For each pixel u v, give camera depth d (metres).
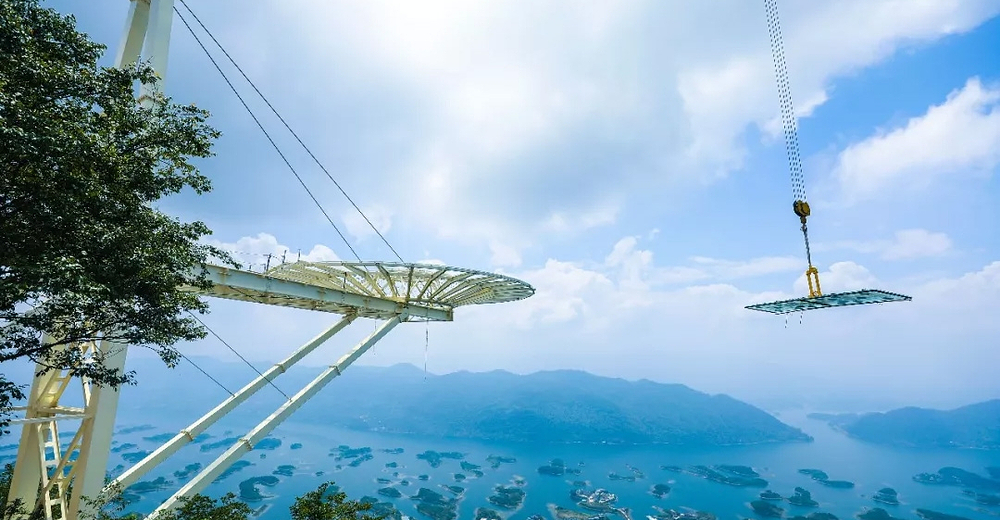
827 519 159.25
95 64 13.50
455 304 44.19
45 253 11.08
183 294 16.27
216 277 27.19
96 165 12.33
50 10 12.32
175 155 14.98
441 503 167.25
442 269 36.00
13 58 10.65
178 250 15.09
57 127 10.61
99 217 12.66
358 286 38.88
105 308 13.96
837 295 14.03
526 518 157.62
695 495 195.38
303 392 33.88
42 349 12.88
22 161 10.36
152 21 25.44
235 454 29.62
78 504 21.16
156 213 15.01
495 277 37.62
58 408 24.52
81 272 10.91
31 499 23.38
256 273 28.88
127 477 26.28
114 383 14.93
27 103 10.74
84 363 14.40
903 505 189.50
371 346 38.34
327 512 25.17
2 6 10.61
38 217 11.25
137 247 13.40
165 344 15.66
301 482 192.50
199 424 30.31
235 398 32.66
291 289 30.92
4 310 11.12
